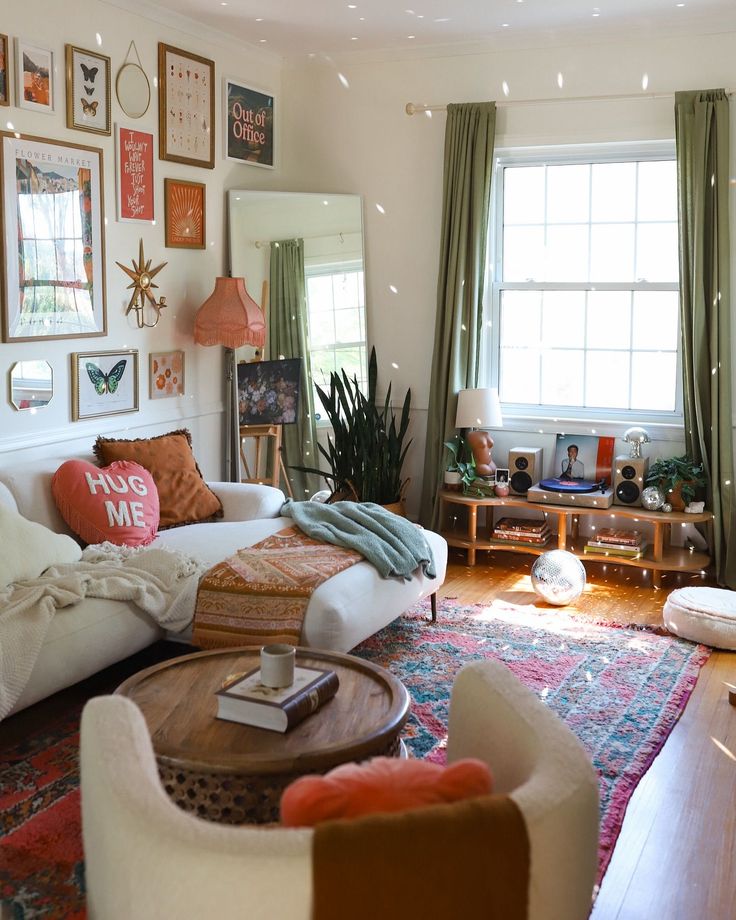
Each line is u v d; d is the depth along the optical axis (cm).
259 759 193
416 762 139
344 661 247
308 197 529
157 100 455
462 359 518
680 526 491
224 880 117
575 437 503
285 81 552
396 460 525
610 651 371
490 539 499
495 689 168
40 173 388
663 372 505
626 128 481
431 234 530
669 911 212
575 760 141
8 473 357
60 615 290
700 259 457
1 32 366
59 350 407
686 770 278
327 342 539
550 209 517
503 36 491
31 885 216
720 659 370
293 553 351
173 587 325
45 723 304
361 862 115
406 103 525
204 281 499
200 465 506
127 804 128
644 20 459
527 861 122
